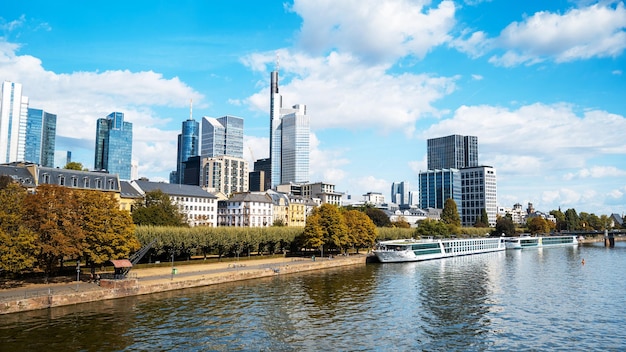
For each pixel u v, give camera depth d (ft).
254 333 193.57
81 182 485.56
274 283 323.37
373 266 457.27
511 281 347.97
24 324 196.54
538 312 240.12
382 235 648.79
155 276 308.60
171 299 255.70
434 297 277.85
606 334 200.64
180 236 372.79
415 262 508.12
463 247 630.33
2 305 209.36
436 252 561.84
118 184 515.50
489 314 234.79
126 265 278.46
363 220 558.15
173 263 357.20
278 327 203.41
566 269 433.48
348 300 263.90
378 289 303.89
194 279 299.79
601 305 257.75
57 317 209.15
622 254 628.69
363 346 180.34
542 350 179.11
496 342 188.34
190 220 654.94
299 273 386.32
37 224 262.26
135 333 188.24
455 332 201.46
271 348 175.32
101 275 288.30
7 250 231.30
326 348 176.96
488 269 432.25
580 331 204.85
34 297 220.43
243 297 266.36
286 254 496.23
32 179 455.22
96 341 176.65
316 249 551.59
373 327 206.69
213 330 195.93
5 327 191.42
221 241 407.64
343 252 558.15
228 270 350.43
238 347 175.42
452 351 176.55
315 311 234.79
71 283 266.36
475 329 206.59
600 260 530.27
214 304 245.24
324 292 288.71
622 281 349.82
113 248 286.66
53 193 277.64
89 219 281.33
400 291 297.33
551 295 287.48
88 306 232.32
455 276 376.27
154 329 194.80
